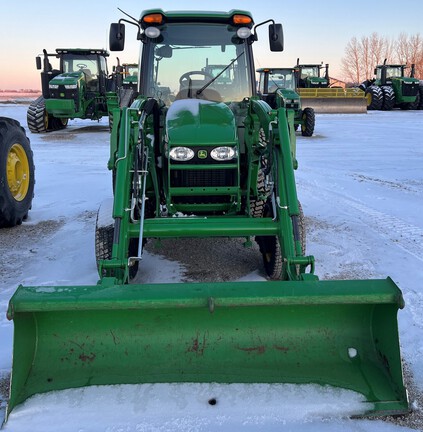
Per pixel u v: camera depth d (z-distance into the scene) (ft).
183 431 8.13
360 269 15.23
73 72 55.72
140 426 8.21
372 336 9.49
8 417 8.27
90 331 9.41
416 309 12.56
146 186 14.16
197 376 9.10
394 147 44.14
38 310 8.39
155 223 12.19
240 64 16.49
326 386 8.87
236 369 9.25
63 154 40.24
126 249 11.69
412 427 8.27
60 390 8.77
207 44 16.43
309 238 18.29
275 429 8.17
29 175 20.93
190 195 13.58
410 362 10.16
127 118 12.86
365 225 19.98
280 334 9.59
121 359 9.32
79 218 21.18
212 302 8.48
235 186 13.51
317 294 8.65
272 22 16.46
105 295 8.59
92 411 8.44
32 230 19.56
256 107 14.42
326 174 31.63
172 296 8.59
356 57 171.42
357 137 51.93
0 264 15.87
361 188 27.25
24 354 8.86
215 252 16.89
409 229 19.43
